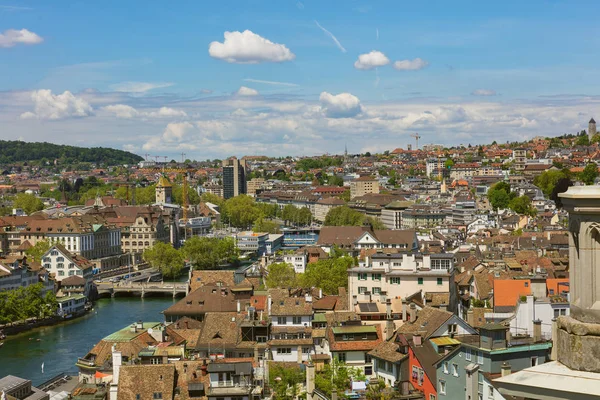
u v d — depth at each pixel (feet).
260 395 454.81
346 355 495.00
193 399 453.17
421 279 636.07
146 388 455.63
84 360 599.98
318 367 497.87
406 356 422.00
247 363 464.65
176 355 546.67
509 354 341.62
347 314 560.61
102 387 510.58
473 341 364.17
